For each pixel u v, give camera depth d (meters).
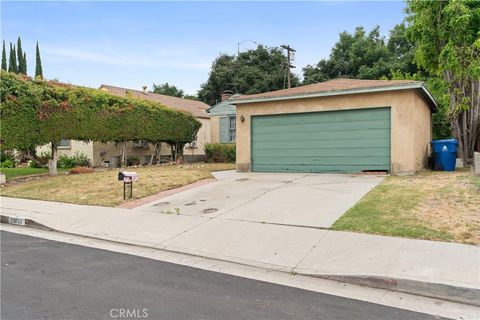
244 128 14.45
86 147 21.55
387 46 38.72
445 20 14.82
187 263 5.53
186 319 3.61
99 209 9.31
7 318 3.60
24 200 10.90
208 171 15.55
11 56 41.88
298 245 5.96
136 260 5.68
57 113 15.48
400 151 11.70
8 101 13.60
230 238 6.53
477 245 5.43
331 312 3.80
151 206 9.30
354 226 6.58
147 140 21.09
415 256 5.12
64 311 3.77
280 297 4.20
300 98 13.20
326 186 10.25
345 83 14.37
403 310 3.87
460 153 15.72
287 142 13.67
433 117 19.39
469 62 14.62
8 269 5.18
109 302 4.02
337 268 4.97
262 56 43.75
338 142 12.75
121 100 18.94
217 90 44.12
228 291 4.38
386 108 11.98
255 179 12.28
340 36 40.41
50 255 5.94
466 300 4.09
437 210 7.05
